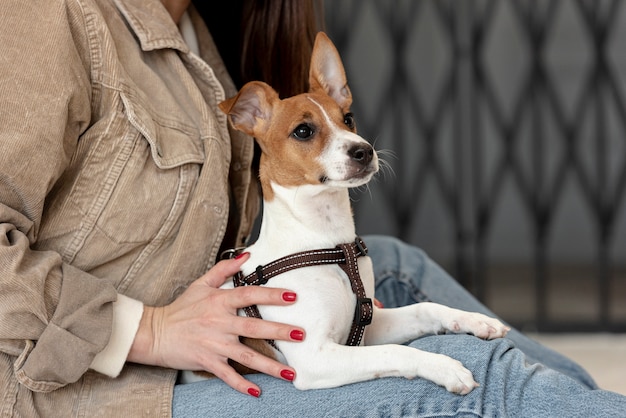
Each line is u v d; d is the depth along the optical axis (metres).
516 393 1.44
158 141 1.82
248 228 2.20
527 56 4.12
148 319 1.71
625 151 4.16
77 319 1.59
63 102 1.65
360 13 4.11
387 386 1.53
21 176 1.60
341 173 1.73
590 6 4.09
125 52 1.87
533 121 4.15
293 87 2.34
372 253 2.22
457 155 4.16
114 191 1.77
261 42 2.31
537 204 4.20
